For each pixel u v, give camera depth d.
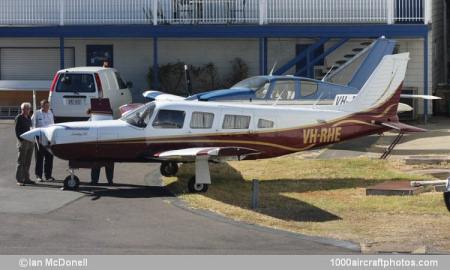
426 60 31.72
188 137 19.23
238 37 32.12
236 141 19.50
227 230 14.66
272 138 19.72
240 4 32.44
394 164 22.19
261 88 25.83
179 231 14.56
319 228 14.91
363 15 31.95
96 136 18.84
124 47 35.00
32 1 33.28
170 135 19.14
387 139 27.14
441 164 21.94
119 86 29.84
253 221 15.49
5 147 25.80
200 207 16.80
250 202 17.42
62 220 15.45
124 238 13.97
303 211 16.45
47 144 19.00
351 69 28.56
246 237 14.10
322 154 24.28
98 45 35.16
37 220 15.45
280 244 13.56
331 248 13.24
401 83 21.27
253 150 18.97
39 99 33.44
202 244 13.53
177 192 18.66
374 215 15.98
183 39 34.66
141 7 32.81
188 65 34.56
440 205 16.73
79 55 35.22
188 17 32.53
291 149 19.98
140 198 17.84
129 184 19.78
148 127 19.08
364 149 25.16
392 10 31.58
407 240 13.80
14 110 33.59
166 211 16.39
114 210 16.47
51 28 32.88
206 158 18.52
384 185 18.75
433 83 34.78
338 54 33.84
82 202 17.34
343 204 17.11
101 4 33.03
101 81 28.00
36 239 13.85
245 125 19.55
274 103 25.67
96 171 19.78
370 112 20.98
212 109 19.42
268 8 32.25
